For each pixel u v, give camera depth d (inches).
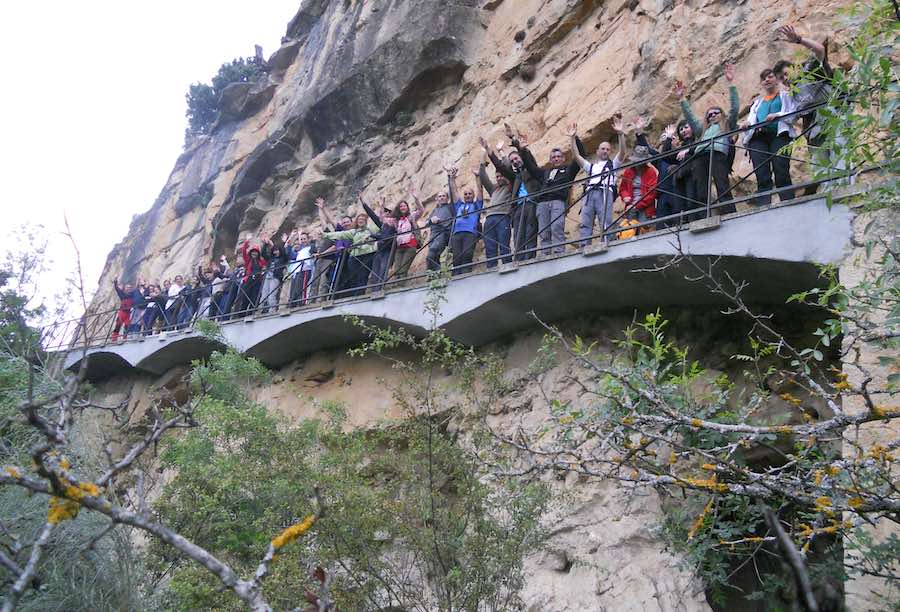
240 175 799.1
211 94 1208.2
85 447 283.4
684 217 327.9
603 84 467.5
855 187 246.5
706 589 267.1
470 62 605.9
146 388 561.3
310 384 448.1
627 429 218.7
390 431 298.2
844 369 234.8
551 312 347.9
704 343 310.3
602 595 271.6
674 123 411.5
